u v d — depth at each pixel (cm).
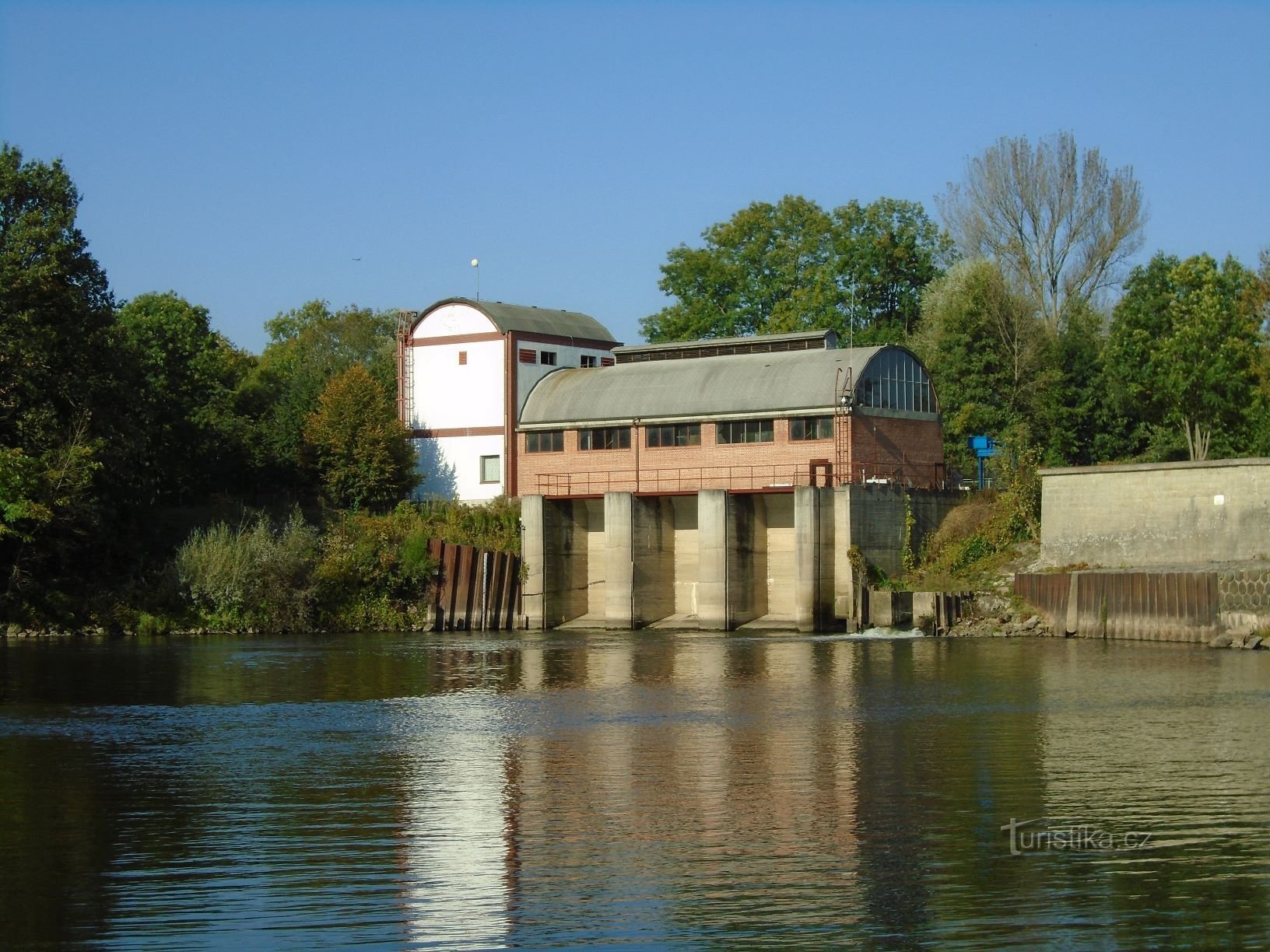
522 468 9856
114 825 2991
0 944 2200
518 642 7981
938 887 2480
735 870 2603
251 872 2600
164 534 9119
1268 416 9725
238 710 4872
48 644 7675
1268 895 2430
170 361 10462
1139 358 10588
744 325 13938
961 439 10869
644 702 5053
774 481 8994
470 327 10256
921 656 6744
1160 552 7800
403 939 2220
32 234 7956
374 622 8950
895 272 13250
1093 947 2172
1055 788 3328
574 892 2459
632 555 9119
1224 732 4188
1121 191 11875
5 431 8156
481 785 3422
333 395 10106
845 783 3409
